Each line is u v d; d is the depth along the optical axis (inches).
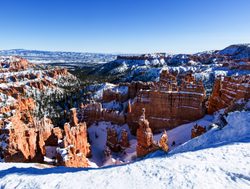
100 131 2893.7
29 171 903.1
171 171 713.0
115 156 2274.9
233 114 1439.5
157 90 2576.3
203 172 674.2
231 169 670.5
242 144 912.9
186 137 2074.3
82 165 1844.2
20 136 1755.7
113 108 3563.0
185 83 2539.4
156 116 2561.5
